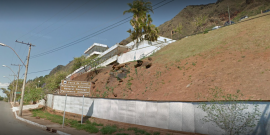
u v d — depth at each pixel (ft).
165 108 36.17
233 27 110.22
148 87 73.26
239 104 26.07
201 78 58.95
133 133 36.01
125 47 155.63
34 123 49.29
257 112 24.23
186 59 86.02
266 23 89.56
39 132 37.32
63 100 74.69
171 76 74.33
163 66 89.10
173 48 117.91
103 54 178.91
